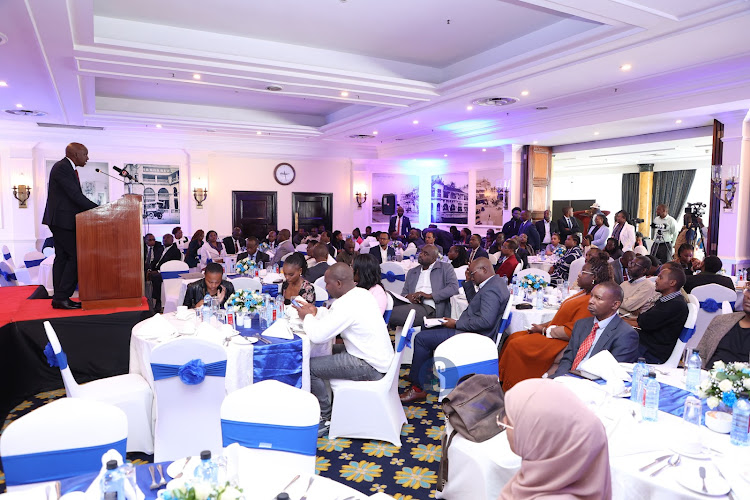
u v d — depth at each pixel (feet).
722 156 27.04
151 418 11.21
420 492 10.07
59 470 6.47
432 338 14.85
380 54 24.43
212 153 44.01
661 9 15.81
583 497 4.25
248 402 7.06
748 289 10.64
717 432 7.33
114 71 22.16
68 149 15.61
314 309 13.35
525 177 39.93
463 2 18.16
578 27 19.63
